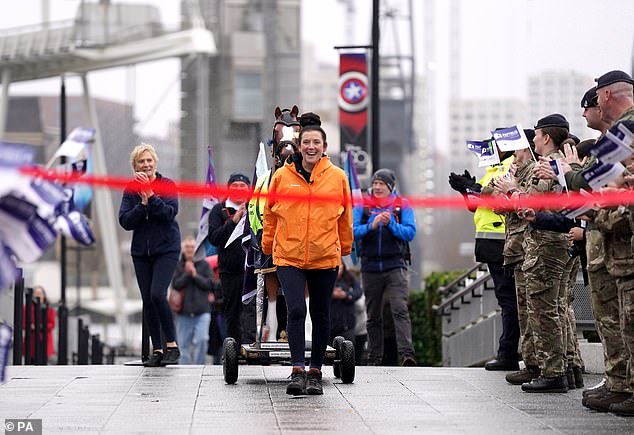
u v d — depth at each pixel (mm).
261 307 22828
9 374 23953
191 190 20375
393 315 29922
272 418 17734
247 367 25766
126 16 114438
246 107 130625
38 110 162625
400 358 31578
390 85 110375
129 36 114312
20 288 31156
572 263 21703
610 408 18328
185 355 40500
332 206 20312
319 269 20375
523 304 22438
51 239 12016
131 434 16250
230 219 27281
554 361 21047
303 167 20375
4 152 11602
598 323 18703
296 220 20203
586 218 18172
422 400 19938
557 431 16688
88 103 111938
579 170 19766
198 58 120188
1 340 12477
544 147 21453
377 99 39219
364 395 20562
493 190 23141
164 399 19906
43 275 144375
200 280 40406
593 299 18734
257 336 22938
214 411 18469
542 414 18359
